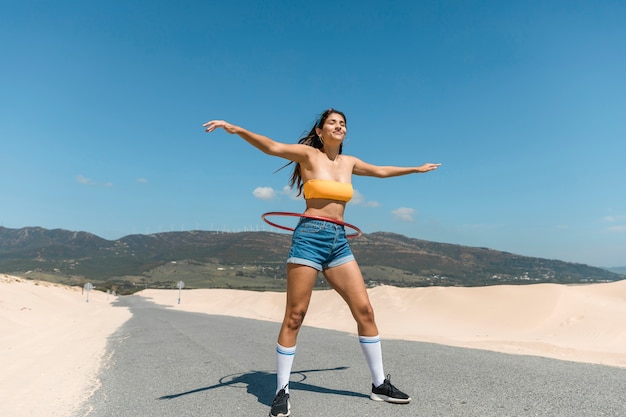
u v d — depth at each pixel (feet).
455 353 20.56
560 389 12.21
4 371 18.92
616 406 10.43
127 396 13.60
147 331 39.19
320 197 11.28
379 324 61.93
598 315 49.16
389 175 13.38
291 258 11.12
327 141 11.75
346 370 16.46
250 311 124.57
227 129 10.32
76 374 18.02
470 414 10.25
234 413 11.05
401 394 11.40
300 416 10.52
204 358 20.86
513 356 19.31
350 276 11.34
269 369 17.42
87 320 62.80
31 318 56.70
